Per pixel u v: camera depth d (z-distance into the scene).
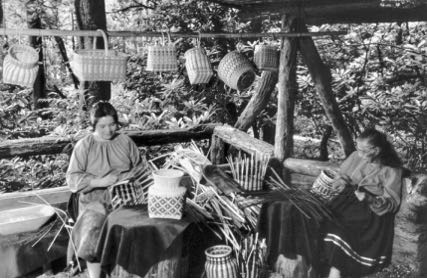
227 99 6.99
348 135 4.32
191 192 3.78
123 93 6.57
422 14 4.29
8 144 3.83
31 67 2.81
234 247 3.16
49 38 8.46
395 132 5.74
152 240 2.76
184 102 6.15
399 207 3.07
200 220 3.25
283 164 4.18
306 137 7.43
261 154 3.89
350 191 3.19
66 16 8.60
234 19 6.66
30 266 3.11
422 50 5.60
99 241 2.85
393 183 3.11
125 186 3.32
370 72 6.24
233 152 5.04
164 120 6.06
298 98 6.65
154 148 5.90
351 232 2.99
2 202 3.80
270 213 3.10
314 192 3.35
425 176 3.29
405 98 5.57
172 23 6.98
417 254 3.15
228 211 3.45
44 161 5.93
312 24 4.78
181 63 6.69
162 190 2.88
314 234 3.02
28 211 3.52
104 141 3.41
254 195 3.32
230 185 3.34
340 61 6.53
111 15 8.88
